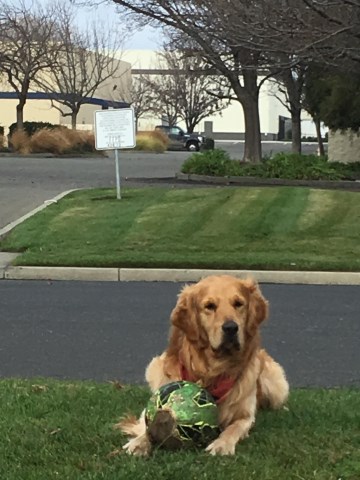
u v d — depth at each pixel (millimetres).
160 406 4422
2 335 8242
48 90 53125
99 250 13234
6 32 44875
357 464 4125
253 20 15898
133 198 17594
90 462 4203
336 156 32781
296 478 3977
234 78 26922
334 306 9961
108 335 8242
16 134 42500
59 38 49812
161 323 8844
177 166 33312
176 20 20688
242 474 4004
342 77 27094
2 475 4031
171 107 68375
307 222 14930
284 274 12031
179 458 4227
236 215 15383
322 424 4938
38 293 10820
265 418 5074
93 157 41531
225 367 4531
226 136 91062
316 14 15539
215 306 4441
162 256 12523
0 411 5191
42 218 15617
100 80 54594
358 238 14070
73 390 5781
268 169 23953
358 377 6738
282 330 8523
